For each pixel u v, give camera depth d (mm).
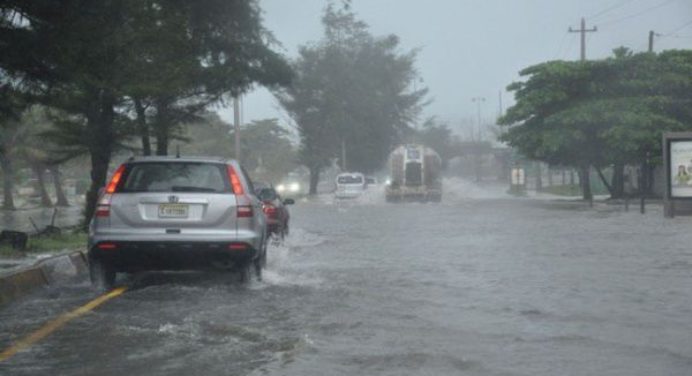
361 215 37281
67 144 25156
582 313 10070
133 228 12406
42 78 13055
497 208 42062
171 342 8461
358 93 86750
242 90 30156
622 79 49812
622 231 24703
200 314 10047
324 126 85375
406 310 10367
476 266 15484
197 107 28375
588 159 51656
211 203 12508
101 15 12984
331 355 7840
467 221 30875
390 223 30609
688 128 49688
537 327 9180
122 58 14844
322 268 15344
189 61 23547
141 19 18656
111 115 24672
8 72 12773
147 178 12727
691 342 8336
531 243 20656
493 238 22469
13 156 63844
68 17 12289
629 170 58156
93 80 14367
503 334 8789
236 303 10906
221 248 12398
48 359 7812
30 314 10242
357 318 9781
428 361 7574
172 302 11023
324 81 85812
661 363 7445
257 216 13195
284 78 31906
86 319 9828
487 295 11648
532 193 74812
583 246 19641
